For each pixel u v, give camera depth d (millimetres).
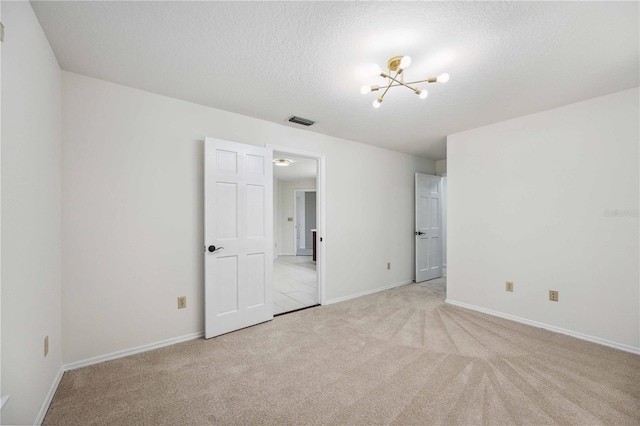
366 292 3908
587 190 2422
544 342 2346
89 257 1995
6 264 1105
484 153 3133
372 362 2025
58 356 1798
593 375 1838
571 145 2506
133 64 1852
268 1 1299
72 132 1933
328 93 2291
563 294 2549
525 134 2805
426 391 1680
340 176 3645
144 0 1288
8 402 1117
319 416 1475
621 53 1708
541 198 2693
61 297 1877
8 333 1120
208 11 1366
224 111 2652
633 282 2191
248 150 2717
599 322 2342
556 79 2043
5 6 1086
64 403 1572
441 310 3191
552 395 1631
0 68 1047
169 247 2340
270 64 1857
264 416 1479
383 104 2514
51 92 1663
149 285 2242
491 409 1511
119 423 1427
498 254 3006
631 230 2205
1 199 1066
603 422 1412
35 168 1403
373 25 1472
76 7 1330
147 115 2246
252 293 2734
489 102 2467
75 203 1942
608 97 2311
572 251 2500
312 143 3354
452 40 1593
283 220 8242
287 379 1814
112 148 2088
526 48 1663
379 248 4102
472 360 2043
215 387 1730
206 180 2414
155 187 2273
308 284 4590
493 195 3051
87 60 1796
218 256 2490
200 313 2500
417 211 4523
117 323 2102
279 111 2686
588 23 1436
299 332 2572
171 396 1643
